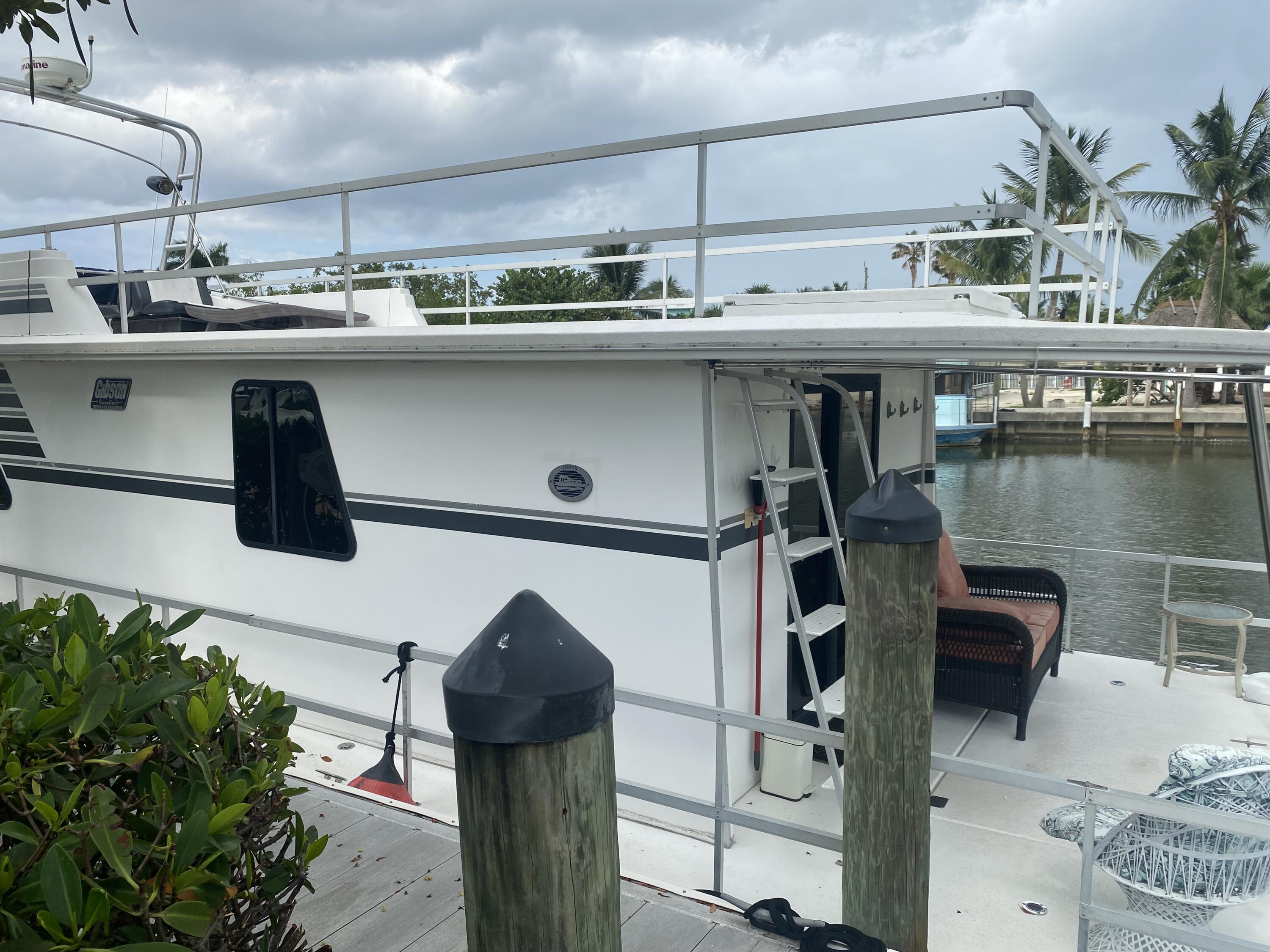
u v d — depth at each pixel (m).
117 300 6.55
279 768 2.00
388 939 2.84
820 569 5.03
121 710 1.80
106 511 5.89
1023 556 14.58
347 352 4.28
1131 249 35.44
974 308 3.61
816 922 2.89
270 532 5.19
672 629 3.99
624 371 3.96
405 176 4.23
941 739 4.86
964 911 3.42
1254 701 5.40
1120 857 3.13
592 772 1.74
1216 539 16.09
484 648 1.75
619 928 1.86
